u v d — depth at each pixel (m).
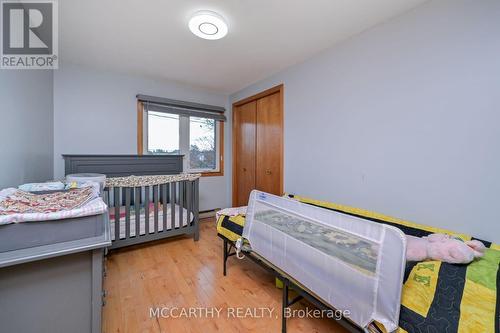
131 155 2.93
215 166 4.09
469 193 1.46
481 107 1.41
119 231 2.38
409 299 0.91
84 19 1.82
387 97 1.87
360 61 2.05
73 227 0.86
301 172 2.70
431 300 0.90
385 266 0.90
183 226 2.77
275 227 1.48
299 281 1.28
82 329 0.88
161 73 3.05
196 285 1.89
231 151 4.04
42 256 0.75
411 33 1.71
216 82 3.41
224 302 1.68
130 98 3.15
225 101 4.08
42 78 2.23
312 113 2.54
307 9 1.71
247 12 1.74
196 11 1.72
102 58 2.59
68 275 0.85
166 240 2.87
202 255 2.45
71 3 1.62
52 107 2.61
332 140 2.33
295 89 2.75
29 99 1.87
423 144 1.67
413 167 1.73
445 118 1.56
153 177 2.51
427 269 1.04
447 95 1.54
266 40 2.17
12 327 0.79
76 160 2.60
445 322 0.81
